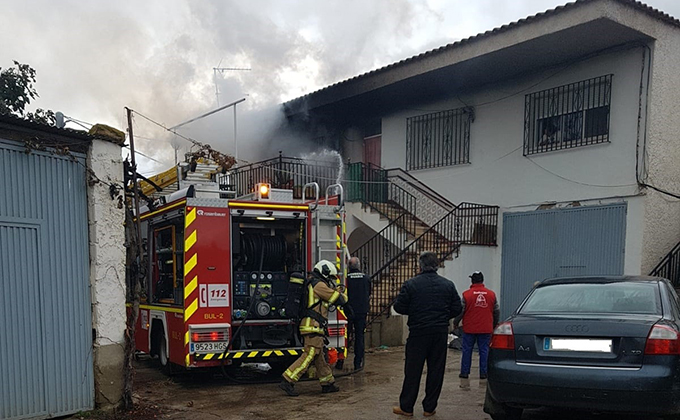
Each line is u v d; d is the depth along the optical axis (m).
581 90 12.15
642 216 11.04
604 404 4.64
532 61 12.56
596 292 5.59
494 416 5.46
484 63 12.68
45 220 5.39
